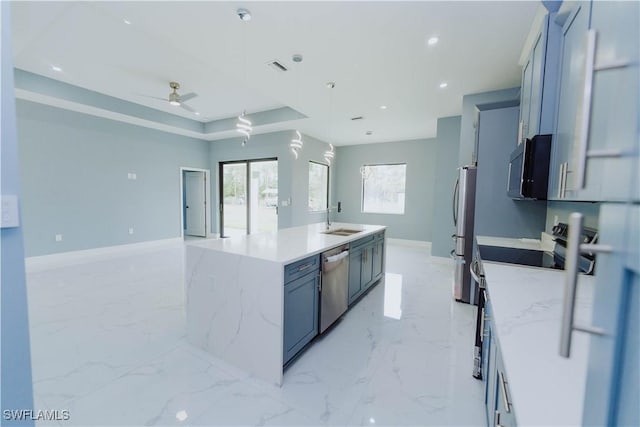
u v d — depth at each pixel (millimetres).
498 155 2971
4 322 1075
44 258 4559
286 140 6184
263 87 3654
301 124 5547
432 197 6574
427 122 5305
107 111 4840
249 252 2041
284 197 6305
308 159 6637
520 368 755
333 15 2203
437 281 4098
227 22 2301
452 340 2443
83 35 2910
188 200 7980
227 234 7543
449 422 1568
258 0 2039
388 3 2059
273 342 1834
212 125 6539
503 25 2289
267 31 2418
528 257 2064
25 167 4312
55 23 2684
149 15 2217
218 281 2088
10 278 1088
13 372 1100
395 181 7125
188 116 6090
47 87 4074
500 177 2967
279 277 1791
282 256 1929
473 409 1662
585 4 1261
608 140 524
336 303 2605
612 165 441
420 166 6699
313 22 2291
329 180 7520
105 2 2072
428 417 1602
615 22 517
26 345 1134
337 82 3486
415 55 2793
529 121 2115
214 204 7508
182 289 3510
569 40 1500
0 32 1033
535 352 830
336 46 2656
